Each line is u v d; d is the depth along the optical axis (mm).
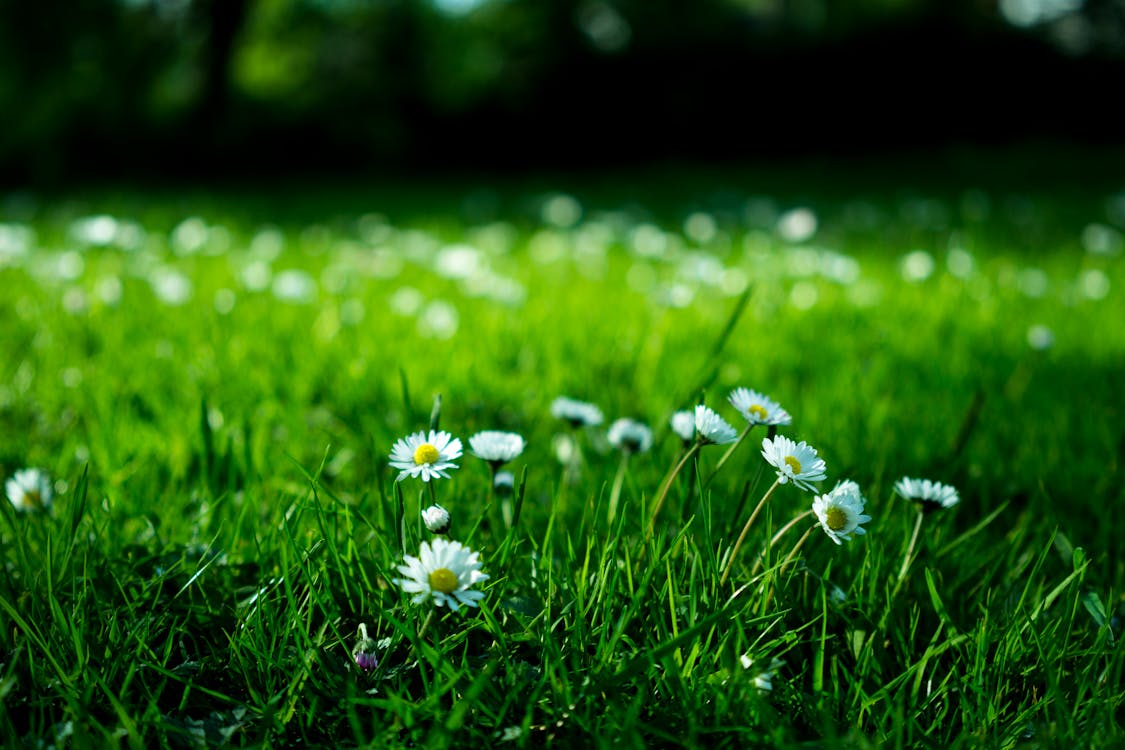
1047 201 3334
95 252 1686
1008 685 602
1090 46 6121
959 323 1255
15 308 1199
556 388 897
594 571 636
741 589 604
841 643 625
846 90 5918
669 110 5977
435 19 6918
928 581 614
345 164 5305
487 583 615
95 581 630
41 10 5117
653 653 560
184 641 619
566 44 5902
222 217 2512
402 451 596
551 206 3020
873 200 3477
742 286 1510
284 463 748
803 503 708
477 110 5777
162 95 5543
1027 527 712
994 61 5863
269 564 648
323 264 1689
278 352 998
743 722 573
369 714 583
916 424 834
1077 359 1087
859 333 1200
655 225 2588
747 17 6582
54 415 839
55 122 4488
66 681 571
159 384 894
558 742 570
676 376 957
